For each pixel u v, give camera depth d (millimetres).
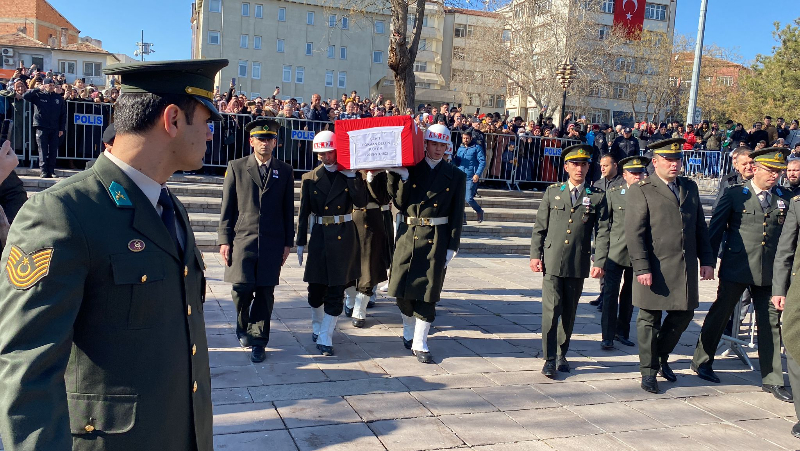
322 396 4242
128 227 1609
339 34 49219
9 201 3820
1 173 2574
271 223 4965
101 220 1559
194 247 1876
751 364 5637
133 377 1619
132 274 1589
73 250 1482
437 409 4152
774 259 4754
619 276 5961
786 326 3537
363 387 4469
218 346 5211
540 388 4727
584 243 5023
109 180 1620
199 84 1756
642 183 4969
